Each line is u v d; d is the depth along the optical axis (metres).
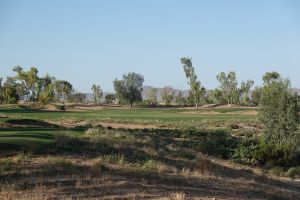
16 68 141.88
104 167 18.11
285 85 37.81
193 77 136.88
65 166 17.19
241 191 18.16
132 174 17.77
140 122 58.91
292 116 36.56
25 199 12.63
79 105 140.50
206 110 113.12
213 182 19.12
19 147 19.58
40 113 78.12
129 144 24.36
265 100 37.66
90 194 14.03
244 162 30.39
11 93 125.19
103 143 23.12
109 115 78.38
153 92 164.25
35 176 15.51
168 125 55.34
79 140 22.84
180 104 162.50
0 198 12.64
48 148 19.89
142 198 14.21
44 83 145.00
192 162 23.44
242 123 62.19
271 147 33.19
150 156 22.48
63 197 13.35
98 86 178.00
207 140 34.12
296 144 35.88
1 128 31.72
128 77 153.50
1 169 15.55
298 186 23.53
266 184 21.75
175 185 17.17
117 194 14.41
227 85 157.38
